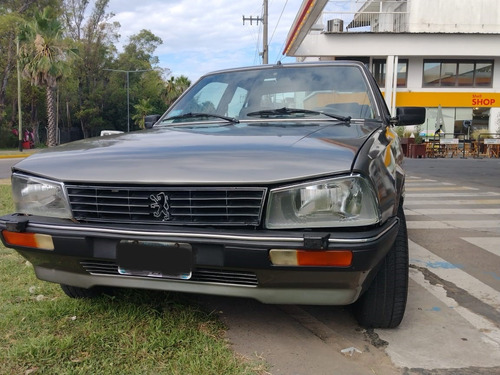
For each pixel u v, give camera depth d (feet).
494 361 7.55
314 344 8.02
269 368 7.17
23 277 11.16
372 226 6.66
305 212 6.56
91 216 7.32
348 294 6.88
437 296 10.53
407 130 77.56
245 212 6.68
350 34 67.56
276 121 10.04
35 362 7.14
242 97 11.17
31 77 90.58
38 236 7.38
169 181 6.80
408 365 7.39
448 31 72.08
